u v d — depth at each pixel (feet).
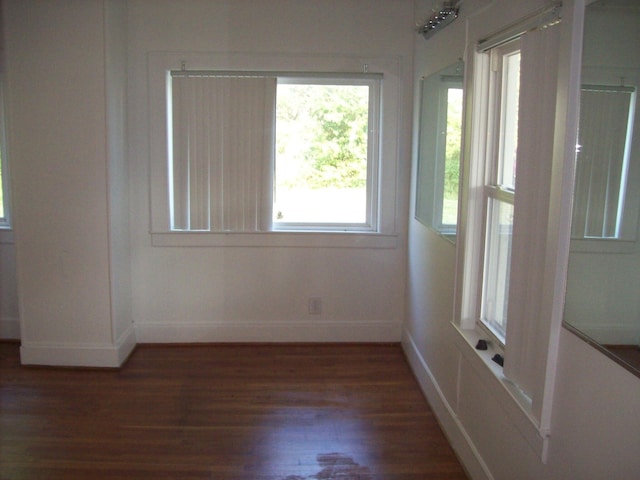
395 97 13.12
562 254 5.60
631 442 4.56
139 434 9.92
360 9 12.87
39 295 12.34
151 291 13.67
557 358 5.80
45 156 11.86
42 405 10.90
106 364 12.51
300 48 12.93
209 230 13.44
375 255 13.78
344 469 8.99
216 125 13.03
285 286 13.83
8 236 13.65
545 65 6.07
